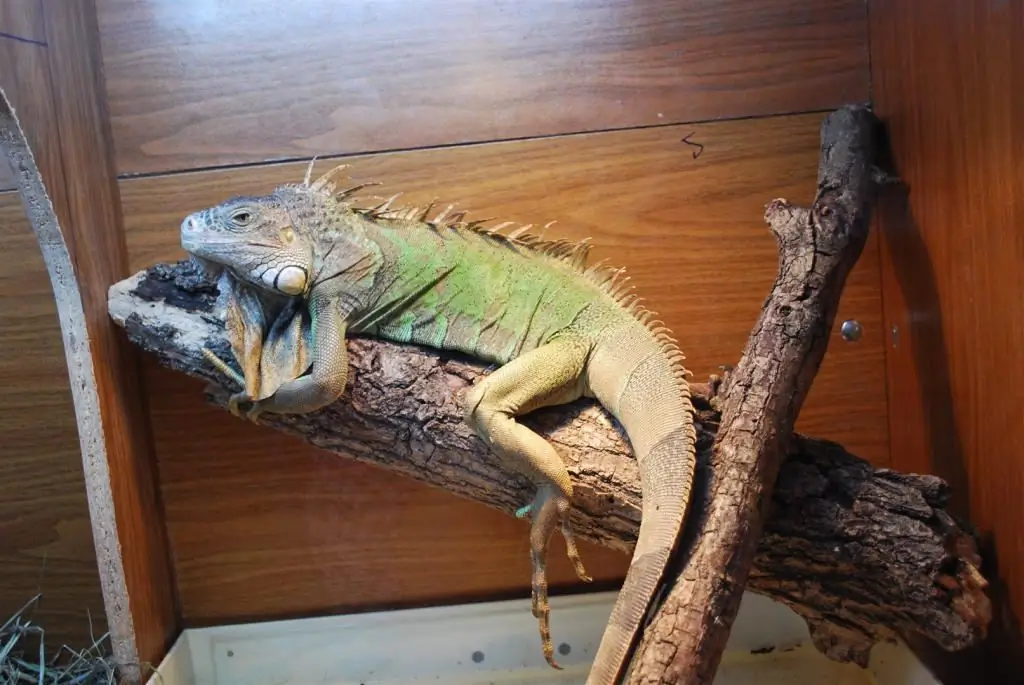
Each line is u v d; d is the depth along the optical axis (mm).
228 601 1010
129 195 936
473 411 770
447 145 933
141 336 875
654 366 792
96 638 1003
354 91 926
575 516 806
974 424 805
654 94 930
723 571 728
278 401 802
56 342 964
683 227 945
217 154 933
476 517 1000
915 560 759
